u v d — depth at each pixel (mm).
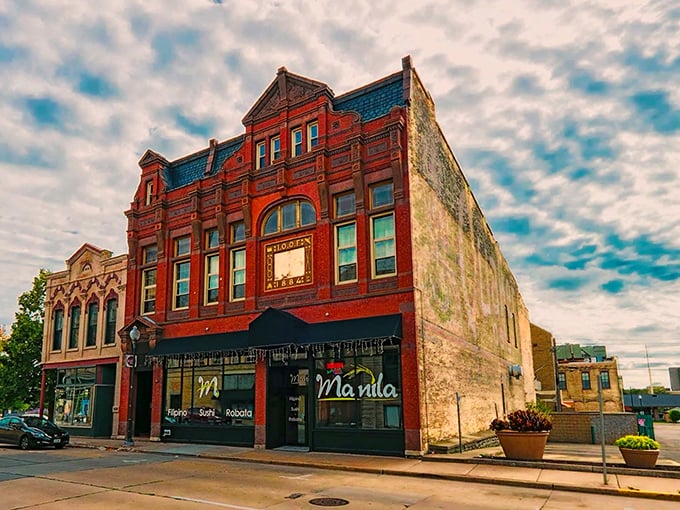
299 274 20656
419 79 21250
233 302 22438
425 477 13703
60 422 28812
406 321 17625
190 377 22906
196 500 10523
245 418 20781
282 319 19250
